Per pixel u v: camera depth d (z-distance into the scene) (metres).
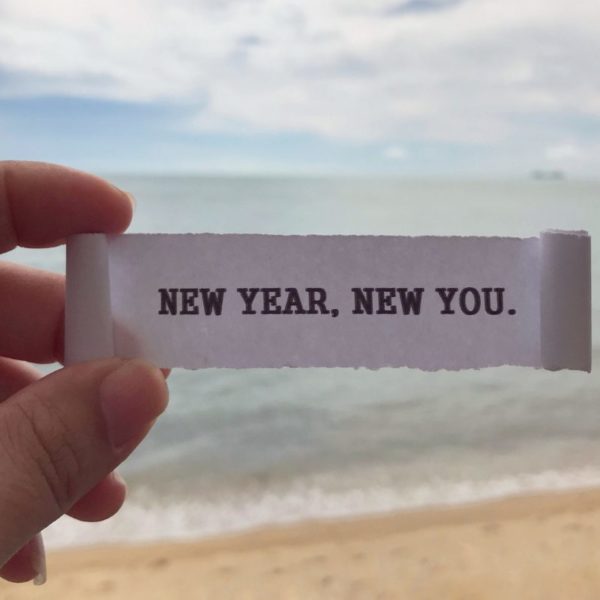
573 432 0.50
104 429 0.11
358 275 0.10
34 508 0.11
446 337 0.10
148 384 0.10
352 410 0.55
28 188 0.14
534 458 0.46
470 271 0.10
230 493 0.42
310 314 0.10
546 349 0.10
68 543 0.36
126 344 0.10
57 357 0.17
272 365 0.10
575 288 0.10
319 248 0.10
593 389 0.57
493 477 0.44
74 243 0.10
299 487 0.43
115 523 0.38
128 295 0.10
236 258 0.10
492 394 0.57
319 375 0.61
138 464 0.46
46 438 0.11
